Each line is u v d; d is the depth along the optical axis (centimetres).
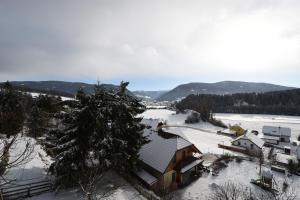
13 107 2675
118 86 2291
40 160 2108
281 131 8206
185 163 2994
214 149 5622
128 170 2344
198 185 2933
